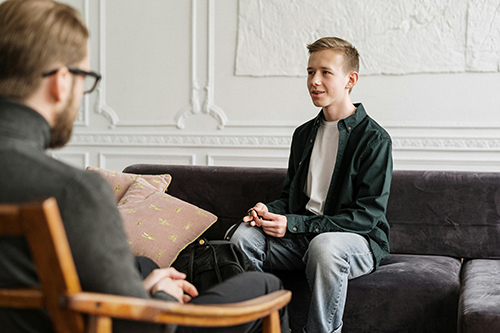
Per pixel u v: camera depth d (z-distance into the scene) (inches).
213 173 94.1
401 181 85.3
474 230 81.0
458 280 69.5
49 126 30.6
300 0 155.3
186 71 166.6
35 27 28.9
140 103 170.2
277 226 71.8
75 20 30.8
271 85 159.6
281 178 90.6
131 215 80.1
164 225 79.1
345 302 68.2
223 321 32.4
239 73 161.3
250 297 39.8
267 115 160.7
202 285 61.2
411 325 66.2
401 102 150.4
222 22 162.4
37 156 27.8
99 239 27.0
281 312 45.6
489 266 74.1
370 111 152.3
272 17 157.8
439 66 147.0
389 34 149.6
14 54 28.7
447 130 147.8
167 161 169.0
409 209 84.1
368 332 67.6
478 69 144.4
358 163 75.6
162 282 38.4
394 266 73.6
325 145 81.4
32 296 26.2
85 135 173.8
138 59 169.5
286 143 159.0
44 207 23.2
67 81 30.4
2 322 29.1
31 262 27.4
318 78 78.0
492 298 57.9
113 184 90.7
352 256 67.1
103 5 170.6
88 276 27.0
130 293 28.2
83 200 26.7
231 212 91.2
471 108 146.2
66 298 24.8
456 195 82.2
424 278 67.3
